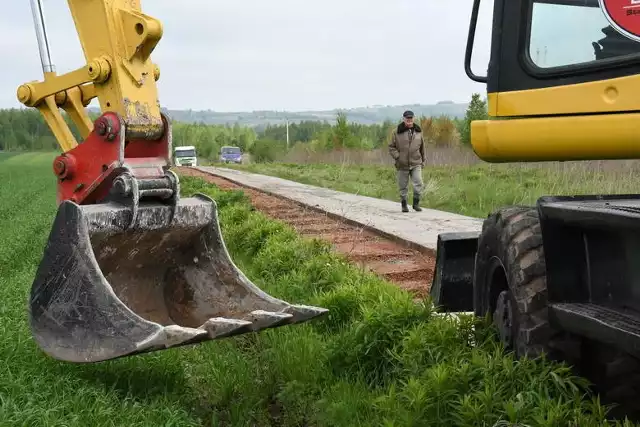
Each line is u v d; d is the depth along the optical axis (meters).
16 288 8.12
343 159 47.91
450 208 18.41
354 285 7.57
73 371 5.30
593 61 4.35
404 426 4.54
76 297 5.00
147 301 6.04
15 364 5.30
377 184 27.61
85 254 5.04
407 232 13.47
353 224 15.41
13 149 112.00
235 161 84.00
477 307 5.73
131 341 4.68
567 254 4.44
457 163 32.97
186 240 6.08
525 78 4.62
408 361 5.36
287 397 5.60
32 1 6.01
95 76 5.72
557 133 4.48
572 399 4.21
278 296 8.28
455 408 4.48
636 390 4.52
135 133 5.81
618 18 4.25
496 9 4.70
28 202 24.61
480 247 5.57
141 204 5.70
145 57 5.91
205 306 5.97
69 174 5.81
